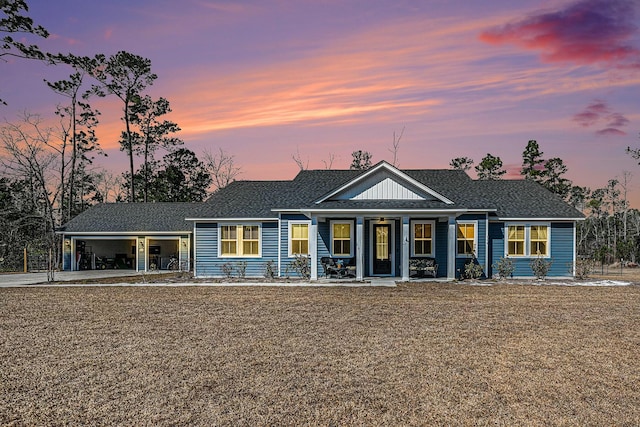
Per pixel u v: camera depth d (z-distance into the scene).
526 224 23.56
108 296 17.80
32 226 41.50
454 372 8.20
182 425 6.14
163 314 13.72
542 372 8.21
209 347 9.88
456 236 22.73
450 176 26.58
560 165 47.44
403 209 20.73
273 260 24.20
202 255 24.69
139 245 31.56
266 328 11.69
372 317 13.06
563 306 14.92
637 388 7.45
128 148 47.59
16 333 11.41
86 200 53.72
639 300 16.28
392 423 6.17
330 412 6.52
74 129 44.56
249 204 25.36
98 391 7.38
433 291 18.44
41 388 7.53
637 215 61.56
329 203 22.08
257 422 6.21
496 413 6.48
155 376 8.05
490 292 18.19
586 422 6.21
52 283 23.16
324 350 9.61
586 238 56.94
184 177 51.72
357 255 21.73
